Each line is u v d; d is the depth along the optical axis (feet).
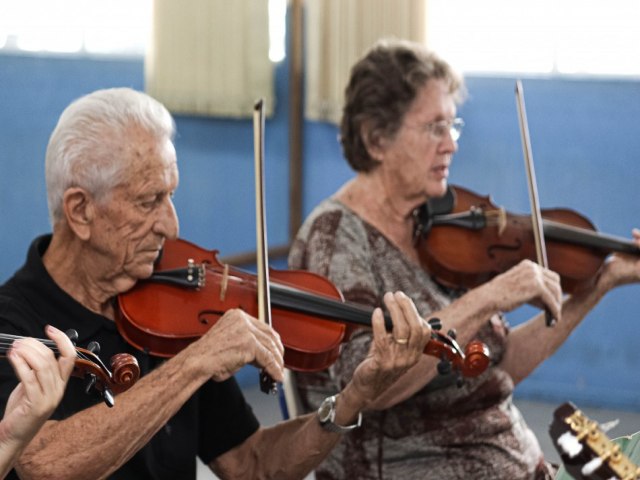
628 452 7.58
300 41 24.34
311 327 9.30
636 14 23.58
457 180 24.34
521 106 12.13
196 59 22.67
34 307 8.04
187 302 8.90
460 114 24.20
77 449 7.29
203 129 23.50
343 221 10.41
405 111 10.44
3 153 21.91
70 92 22.30
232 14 22.85
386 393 9.53
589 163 23.71
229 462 9.12
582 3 23.79
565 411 5.74
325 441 8.86
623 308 23.44
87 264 8.26
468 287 10.90
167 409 7.55
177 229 8.34
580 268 11.71
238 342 7.77
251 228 24.32
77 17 22.52
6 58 21.80
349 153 10.76
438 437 9.95
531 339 11.17
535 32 24.03
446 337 8.64
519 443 10.28
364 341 9.70
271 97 23.76
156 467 8.44
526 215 11.93
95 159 7.95
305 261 10.32
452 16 24.27
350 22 23.68
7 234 21.98
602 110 23.53
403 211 10.62
